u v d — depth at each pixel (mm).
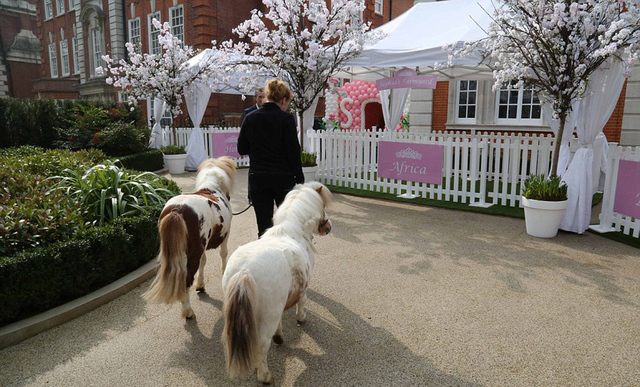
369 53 8648
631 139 10414
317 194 3141
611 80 5613
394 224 6598
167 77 12148
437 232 6148
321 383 2783
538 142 7465
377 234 6051
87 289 3957
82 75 26938
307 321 3580
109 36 23922
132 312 3771
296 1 8531
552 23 5340
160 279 3102
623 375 2842
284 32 8547
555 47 5500
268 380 2732
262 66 8922
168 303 3121
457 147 7918
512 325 3490
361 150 9352
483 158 7699
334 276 4531
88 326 3533
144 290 4223
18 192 4895
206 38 17922
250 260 2486
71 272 3775
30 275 3475
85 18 25297
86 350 3184
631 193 5762
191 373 2906
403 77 8625
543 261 4926
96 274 4008
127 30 23094
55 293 3670
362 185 9898
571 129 6555
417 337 3326
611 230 6113
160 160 12734
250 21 9258
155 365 2996
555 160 6094
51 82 28953
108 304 3922
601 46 5258
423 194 8453
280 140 3959
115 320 3631
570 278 4426
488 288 4199
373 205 8031
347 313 3715
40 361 3051
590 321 3541
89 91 24625
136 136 12445
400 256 5129
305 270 2783
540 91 5965
